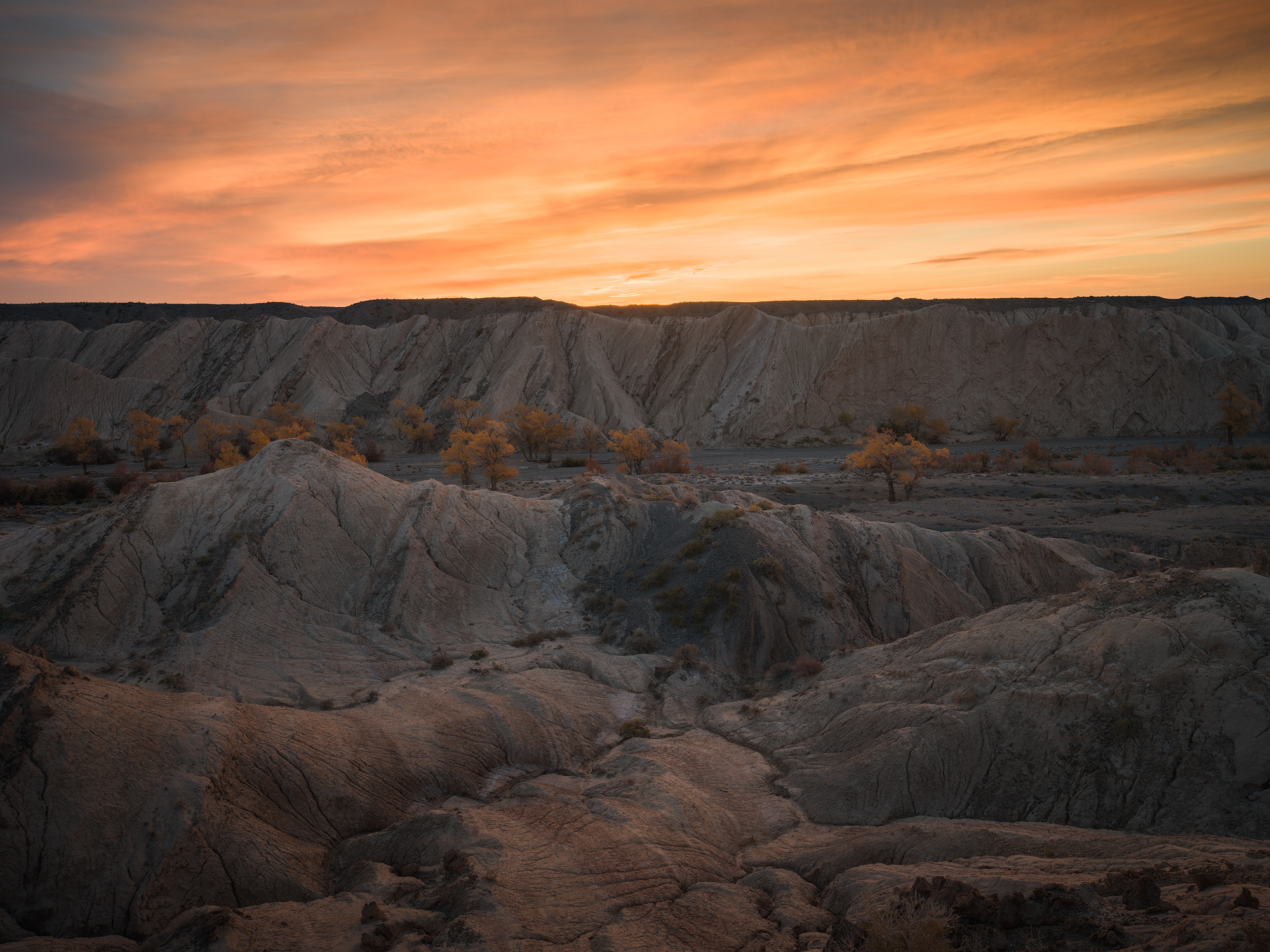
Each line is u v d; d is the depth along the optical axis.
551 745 22.67
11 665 17.08
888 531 37.22
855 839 16.36
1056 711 17.58
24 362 128.38
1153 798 15.14
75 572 30.36
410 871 15.50
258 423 106.94
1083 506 57.28
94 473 97.38
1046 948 8.52
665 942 12.42
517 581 35.62
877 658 25.31
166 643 28.03
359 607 31.92
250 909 13.68
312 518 34.06
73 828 14.70
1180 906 8.76
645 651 30.25
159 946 12.39
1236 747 15.08
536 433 106.75
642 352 141.50
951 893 10.12
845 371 125.31
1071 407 117.44
